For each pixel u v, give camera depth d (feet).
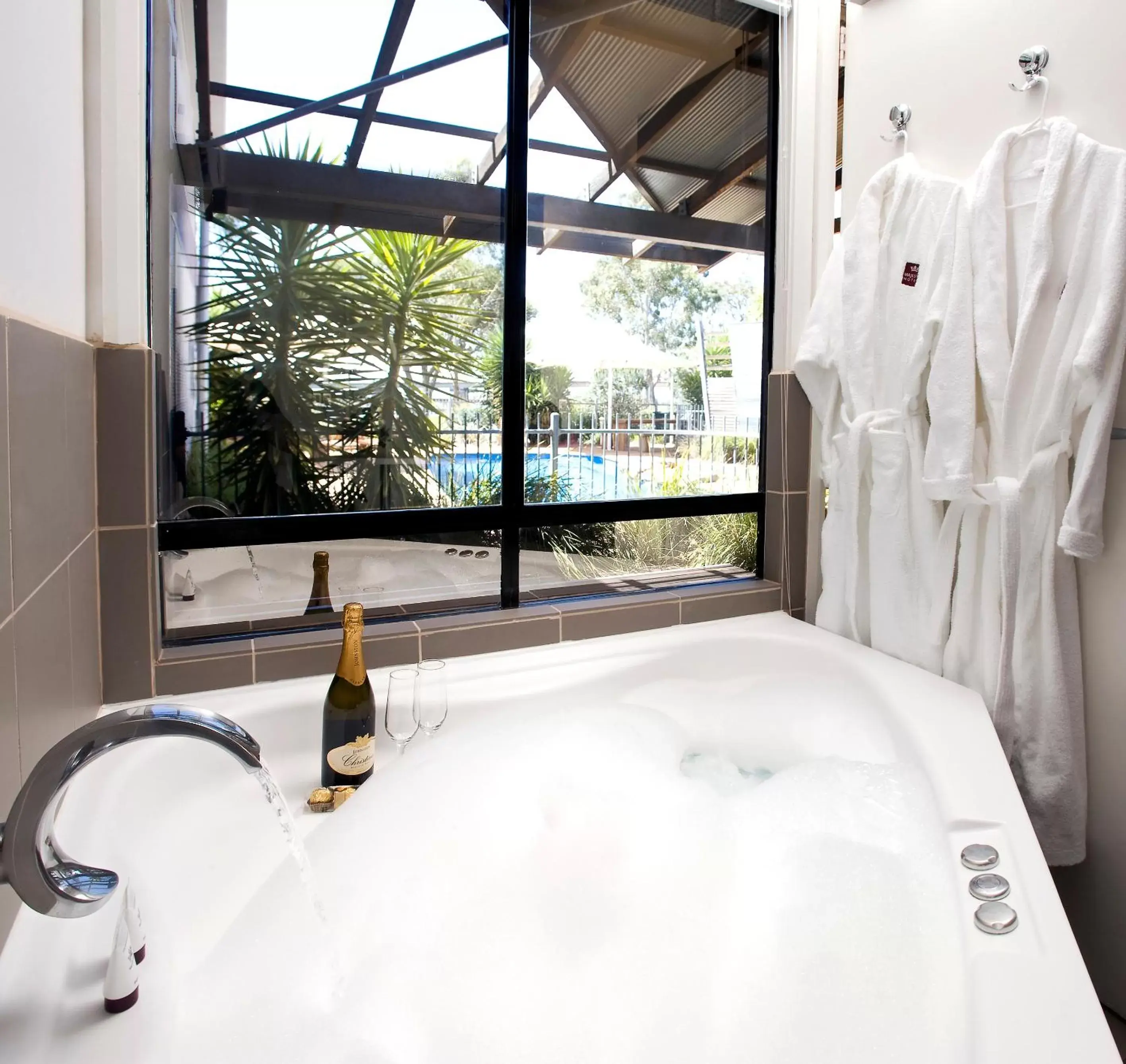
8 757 2.40
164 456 5.00
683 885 3.64
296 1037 2.67
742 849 3.98
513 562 6.23
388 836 3.70
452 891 3.52
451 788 4.14
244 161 5.13
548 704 5.17
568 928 3.37
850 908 3.26
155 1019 2.28
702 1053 2.73
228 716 4.42
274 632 5.39
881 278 5.56
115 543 4.44
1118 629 4.56
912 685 5.08
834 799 4.18
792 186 6.75
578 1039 2.84
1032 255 4.51
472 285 5.87
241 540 5.23
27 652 2.69
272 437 5.32
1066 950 2.56
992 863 3.08
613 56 6.23
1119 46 4.29
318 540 5.47
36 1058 2.01
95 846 2.95
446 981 3.07
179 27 4.92
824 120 6.73
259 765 2.18
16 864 1.77
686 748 5.48
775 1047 2.69
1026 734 4.78
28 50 3.06
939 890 3.19
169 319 4.98
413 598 5.89
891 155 5.83
